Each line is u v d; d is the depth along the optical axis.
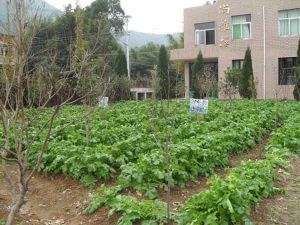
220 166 9.30
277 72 29.53
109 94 18.86
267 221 6.04
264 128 13.79
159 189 7.31
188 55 32.25
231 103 20.25
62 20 18.66
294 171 8.82
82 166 7.87
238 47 30.80
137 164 7.55
